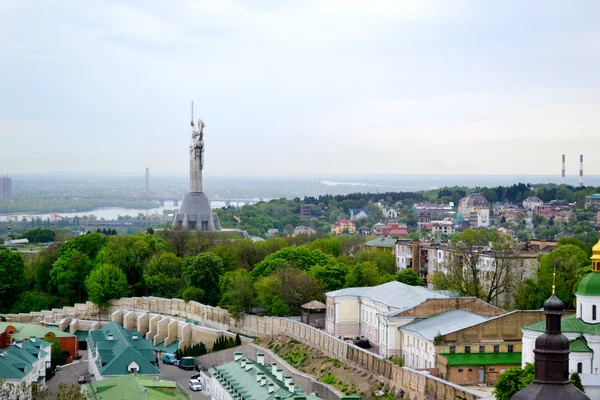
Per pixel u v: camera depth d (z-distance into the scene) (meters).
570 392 112.06
